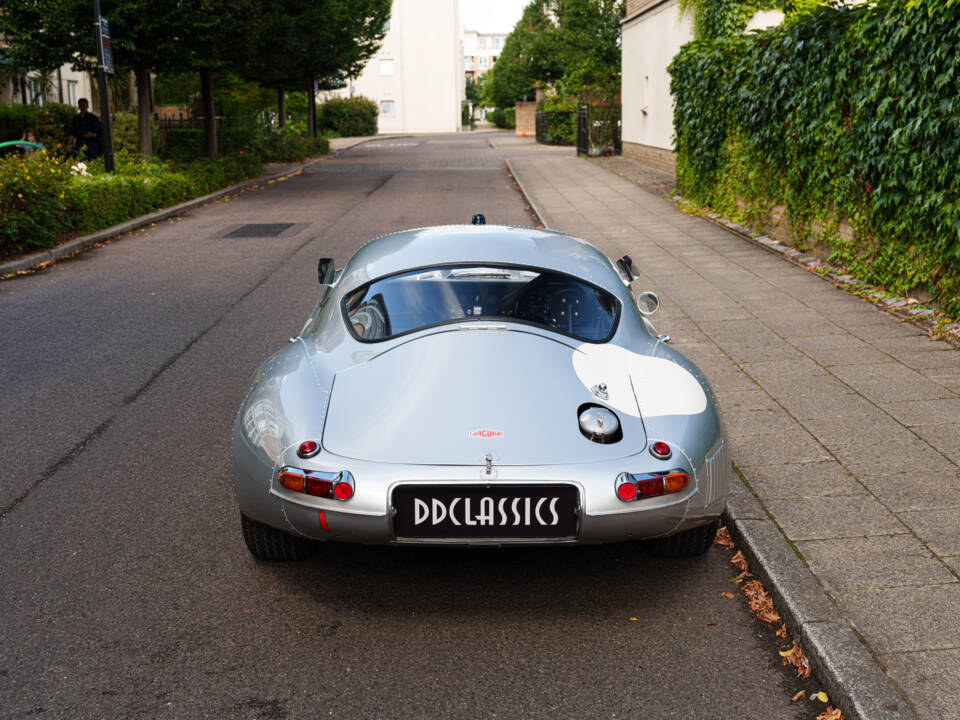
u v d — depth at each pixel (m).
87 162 17.28
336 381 3.53
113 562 3.80
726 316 7.80
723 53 13.07
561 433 3.22
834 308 7.90
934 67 6.86
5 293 9.49
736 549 3.88
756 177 11.64
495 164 28.34
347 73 37.81
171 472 4.79
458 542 3.12
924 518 3.90
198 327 7.97
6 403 5.93
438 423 3.25
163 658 3.09
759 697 2.85
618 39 38.41
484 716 2.77
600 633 3.24
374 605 3.46
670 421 3.36
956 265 7.04
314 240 13.04
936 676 2.79
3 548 3.92
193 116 34.16
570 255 4.34
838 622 3.08
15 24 16.58
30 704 2.83
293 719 2.76
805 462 4.57
